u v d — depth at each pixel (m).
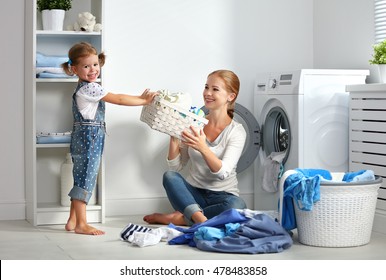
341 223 3.46
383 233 3.86
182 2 4.67
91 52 3.97
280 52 4.89
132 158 4.59
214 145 4.17
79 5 4.48
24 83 4.43
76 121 4.03
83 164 3.97
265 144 4.60
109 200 4.55
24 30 4.41
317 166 4.21
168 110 3.90
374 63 4.09
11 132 4.43
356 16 4.48
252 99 4.84
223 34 4.77
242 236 3.39
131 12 4.57
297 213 3.57
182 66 4.68
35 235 3.85
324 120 4.22
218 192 4.18
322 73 4.22
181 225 4.14
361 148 4.09
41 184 4.50
